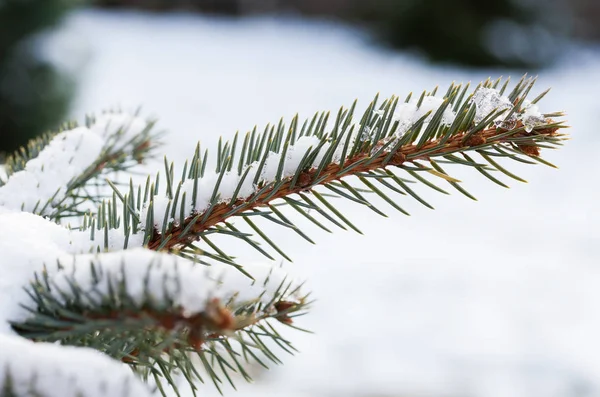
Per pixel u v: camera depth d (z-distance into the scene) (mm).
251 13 17766
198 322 525
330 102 11234
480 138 779
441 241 6305
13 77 5867
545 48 13344
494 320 4766
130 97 10742
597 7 15445
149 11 17641
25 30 5750
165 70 12656
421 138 786
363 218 6707
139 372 772
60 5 5918
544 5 13258
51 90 6004
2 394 483
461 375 3990
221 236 4402
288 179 796
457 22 13195
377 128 801
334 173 795
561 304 5051
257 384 3455
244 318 691
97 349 625
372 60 13852
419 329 4590
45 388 486
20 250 619
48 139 1054
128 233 742
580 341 4465
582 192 7777
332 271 5520
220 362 765
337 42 15344
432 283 5383
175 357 727
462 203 7312
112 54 13344
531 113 764
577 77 12930
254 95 11562
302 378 3740
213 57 13961
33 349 506
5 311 583
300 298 774
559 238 6496
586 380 3971
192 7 17781
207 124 9906
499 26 13258
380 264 5715
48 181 924
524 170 8422
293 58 14117
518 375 4012
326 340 4316
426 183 787
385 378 3891
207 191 788
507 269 5727
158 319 529
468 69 13258
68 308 573
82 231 748
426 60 13516
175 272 527
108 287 544
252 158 809
